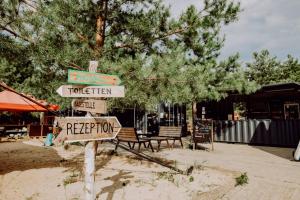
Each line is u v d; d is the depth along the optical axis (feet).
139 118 57.93
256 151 33.94
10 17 15.52
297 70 93.45
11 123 63.00
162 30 21.01
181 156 28.66
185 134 59.47
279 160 26.86
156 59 14.57
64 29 17.34
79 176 18.98
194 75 15.06
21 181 17.80
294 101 42.45
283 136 39.40
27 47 16.39
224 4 20.29
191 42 21.89
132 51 22.30
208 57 29.81
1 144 42.55
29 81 19.42
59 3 16.57
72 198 14.08
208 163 24.57
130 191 15.40
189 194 14.96
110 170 21.18
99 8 19.07
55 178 18.48
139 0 20.21
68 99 20.80
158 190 15.64
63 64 16.42
